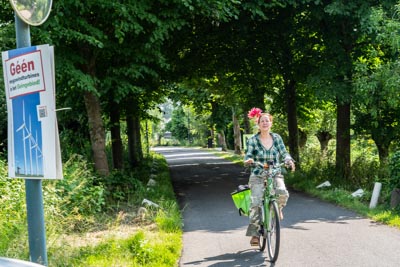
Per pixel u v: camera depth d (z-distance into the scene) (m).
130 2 10.80
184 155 44.12
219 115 42.84
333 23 14.45
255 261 6.44
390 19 12.80
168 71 17.66
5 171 8.15
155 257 6.23
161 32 11.15
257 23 16.39
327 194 12.27
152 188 13.69
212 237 7.98
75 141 16.25
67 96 14.29
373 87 12.60
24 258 5.31
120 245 6.54
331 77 14.02
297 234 7.98
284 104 21.17
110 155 21.69
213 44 18.08
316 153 18.14
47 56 3.84
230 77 21.05
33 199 4.04
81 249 6.37
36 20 4.07
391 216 8.95
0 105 15.81
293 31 15.67
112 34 11.69
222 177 19.58
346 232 8.03
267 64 18.70
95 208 9.29
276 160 6.66
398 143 16.16
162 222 8.55
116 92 11.58
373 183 12.76
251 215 6.79
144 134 39.84
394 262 6.22
